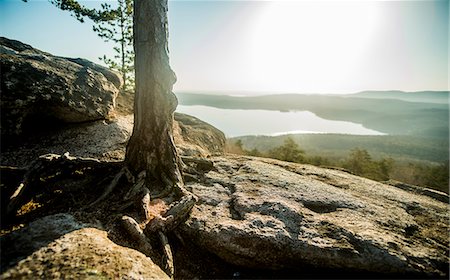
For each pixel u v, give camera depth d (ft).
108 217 21.04
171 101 27.25
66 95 37.17
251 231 21.31
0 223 19.16
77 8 51.52
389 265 19.53
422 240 22.80
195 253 21.77
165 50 26.25
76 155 32.09
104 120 42.34
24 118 33.60
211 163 35.27
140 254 17.67
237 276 20.89
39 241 15.93
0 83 31.60
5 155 30.01
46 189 23.49
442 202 33.91
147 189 24.64
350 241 21.12
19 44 44.32
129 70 67.82
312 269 20.79
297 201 26.94
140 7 25.07
